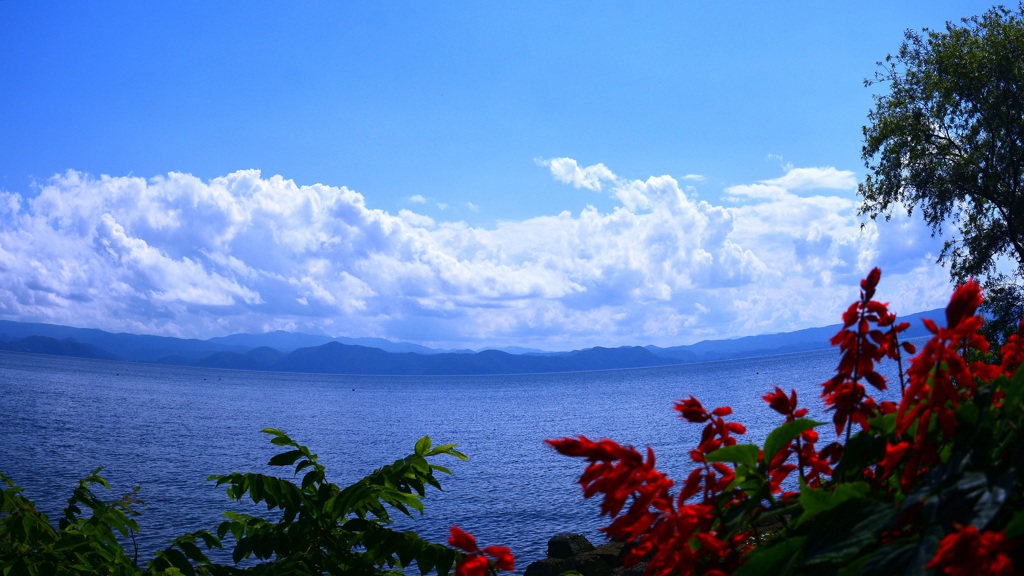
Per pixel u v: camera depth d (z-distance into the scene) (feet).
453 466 181.37
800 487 4.13
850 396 5.16
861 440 4.81
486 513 113.39
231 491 9.45
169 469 159.84
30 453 172.45
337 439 264.11
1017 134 89.30
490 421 347.77
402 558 9.04
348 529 9.45
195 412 374.43
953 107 92.38
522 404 492.13
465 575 5.08
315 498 9.68
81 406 353.10
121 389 547.08
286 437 9.87
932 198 93.40
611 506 4.50
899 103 96.37
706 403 304.50
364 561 9.30
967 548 3.03
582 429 274.57
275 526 9.63
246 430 274.77
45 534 10.19
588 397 538.88
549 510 114.01
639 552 4.60
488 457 201.67
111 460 170.71
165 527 91.25
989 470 3.60
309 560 9.07
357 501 9.24
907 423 4.34
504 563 5.25
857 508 3.98
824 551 3.75
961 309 4.23
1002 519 3.57
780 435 4.75
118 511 11.16
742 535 5.52
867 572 3.39
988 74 89.25
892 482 4.87
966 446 3.95
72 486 122.52
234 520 10.30
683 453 166.20
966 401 4.39
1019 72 88.38
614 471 4.41
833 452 5.39
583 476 4.50
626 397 500.33
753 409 242.99
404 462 9.58
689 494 4.79
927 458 4.43
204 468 162.61
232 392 645.10
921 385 4.33
